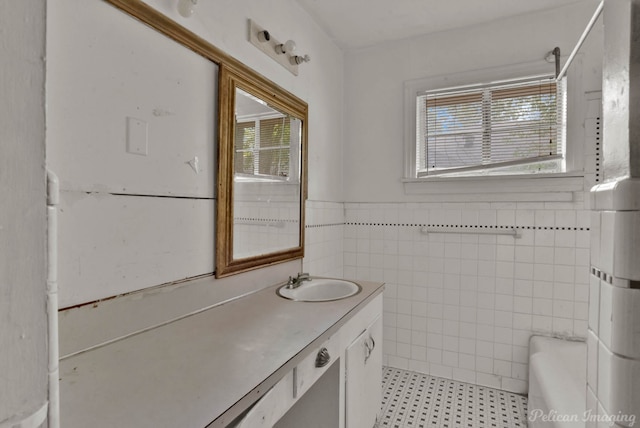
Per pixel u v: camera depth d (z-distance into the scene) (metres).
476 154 2.35
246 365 0.95
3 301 0.28
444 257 2.41
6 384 0.28
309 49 2.22
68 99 0.96
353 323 1.51
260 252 1.75
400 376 2.45
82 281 1.00
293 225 2.03
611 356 0.43
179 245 1.30
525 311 2.21
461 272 2.37
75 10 0.97
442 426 1.90
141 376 0.88
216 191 1.46
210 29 1.43
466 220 2.35
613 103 0.46
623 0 0.43
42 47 0.30
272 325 1.26
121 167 1.10
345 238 2.71
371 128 2.62
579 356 1.89
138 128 1.14
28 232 0.29
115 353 1.01
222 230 1.48
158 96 1.21
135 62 1.13
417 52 2.48
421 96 2.51
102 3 1.03
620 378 0.41
